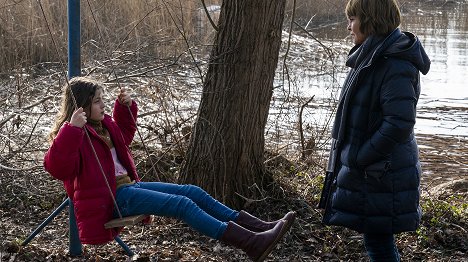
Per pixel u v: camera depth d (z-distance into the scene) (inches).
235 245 181.9
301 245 246.5
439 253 243.0
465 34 983.0
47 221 225.5
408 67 174.1
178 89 333.4
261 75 259.1
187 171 266.1
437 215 267.7
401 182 178.4
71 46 208.1
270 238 181.0
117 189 188.4
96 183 185.0
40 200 286.2
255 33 253.8
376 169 176.6
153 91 337.1
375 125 177.5
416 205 181.3
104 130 194.9
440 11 1268.5
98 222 184.1
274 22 256.4
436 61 749.9
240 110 258.7
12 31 525.3
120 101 203.6
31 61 509.0
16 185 290.5
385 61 175.8
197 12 598.9
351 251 243.3
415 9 1282.0
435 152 410.0
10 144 321.7
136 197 185.2
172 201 183.3
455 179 353.1
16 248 226.5
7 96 367.9
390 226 178.7
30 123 342.6
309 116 413.4
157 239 245.6
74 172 185.0
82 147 185.3
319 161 318.3
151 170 294.0
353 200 180.2
